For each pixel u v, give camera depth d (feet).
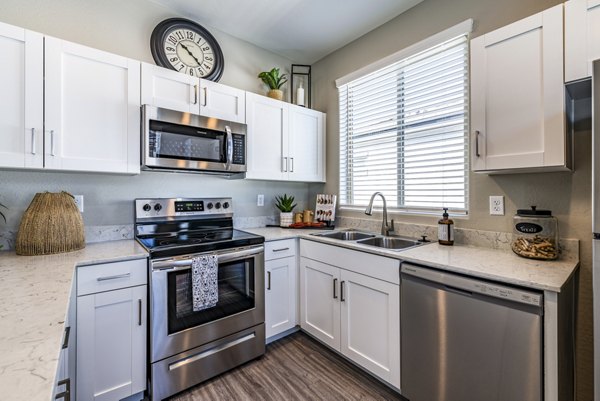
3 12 5.51
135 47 6.92
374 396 5.51
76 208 5.66
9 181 5.58
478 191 6.10
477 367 4.22
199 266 5.74
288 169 8.71
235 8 7.39
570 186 4.93
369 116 8.61
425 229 7.05
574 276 4.58
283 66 9.87
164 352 5.39
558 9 4.22
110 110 5.72
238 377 6.10
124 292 5.05
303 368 6.40
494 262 4.71
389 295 5.44
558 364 3.57
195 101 6.81
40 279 3.66
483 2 6.01
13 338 2.09
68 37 6.13
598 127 3.36
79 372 4.61
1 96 4.70
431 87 7.03
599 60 3.36
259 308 6.80
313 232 8.13
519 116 4.60
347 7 7.32
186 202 7.55
